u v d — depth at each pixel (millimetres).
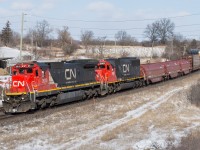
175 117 28703
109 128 24453
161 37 174875
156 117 28672
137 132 23547
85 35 152750
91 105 33500
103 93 40188
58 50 126188
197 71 84875
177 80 61688
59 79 32344
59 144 20141
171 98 39562
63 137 21562
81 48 134625
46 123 25328
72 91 34688
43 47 137875
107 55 107250
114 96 40312
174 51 124688
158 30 175125
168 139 21109
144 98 39469
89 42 151125
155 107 33781
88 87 37469
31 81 28969
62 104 34156
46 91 30438
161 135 22703
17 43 151250
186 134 22578
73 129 23828
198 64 83562
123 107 33250
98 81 39125
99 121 26703
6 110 28750
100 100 36938
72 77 34312
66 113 29234
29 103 28562
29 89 28656
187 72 74375
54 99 32250
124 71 45281
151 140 21094
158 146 19188
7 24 140500
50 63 31438
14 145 19672
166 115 29656
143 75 51406
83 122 26125
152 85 53781
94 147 19500
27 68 29125
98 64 40094
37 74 29578
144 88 49312
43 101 30625
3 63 69625
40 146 19672
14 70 29344
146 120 27359
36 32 147250
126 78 45750
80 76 35688
